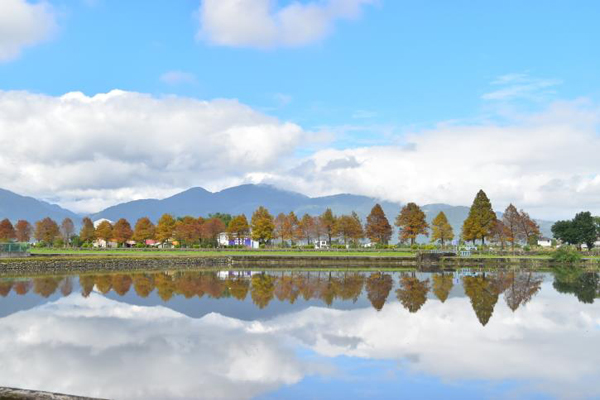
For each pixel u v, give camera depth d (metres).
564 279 66.81
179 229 143.00
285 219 138.25
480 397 19.23
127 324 32.75
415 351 25.94
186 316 35.91
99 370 22.33
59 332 30.14
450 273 77.81
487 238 128.50
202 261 97.19
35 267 78.31
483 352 25.72
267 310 38.72
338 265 97.19
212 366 22.95
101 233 150.50
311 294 48.66
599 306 40.97
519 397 19.27
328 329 31.34
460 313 37.44
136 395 19.31
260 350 25.98
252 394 19.41
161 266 93.00
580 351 25.89
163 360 23.98
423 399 19.02
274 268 90.38
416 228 126.19
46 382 20.77
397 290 52.25
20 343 27.28
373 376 21.66
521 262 97.06
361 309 39.31
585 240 134.12
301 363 23.58
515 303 42.62
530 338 28.92
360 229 137.00
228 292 50.28
